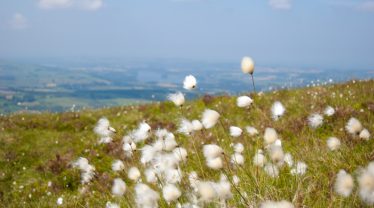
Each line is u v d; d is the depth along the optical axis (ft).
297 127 7.09
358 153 4.50
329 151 4.70
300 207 3.26
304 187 3.78
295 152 4.98
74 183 7.57
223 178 3.76
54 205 6.47
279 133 6.98
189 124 4.14
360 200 3.14
